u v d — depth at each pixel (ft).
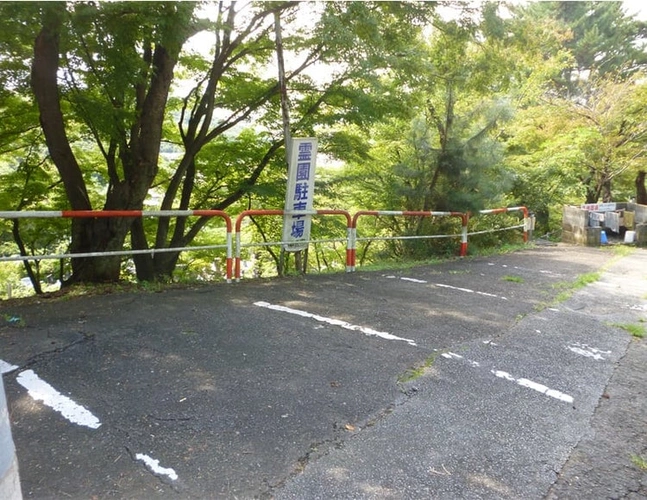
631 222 44.34
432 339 13.76
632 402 10.54
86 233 22.71
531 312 17.26
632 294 20.94
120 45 19.02
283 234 23.08
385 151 36.40
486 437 8.77
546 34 31.68
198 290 18.78
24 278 51.78
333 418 9.10
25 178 32.71
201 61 29.04
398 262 30.27
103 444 7.95
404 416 9.32
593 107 51.70
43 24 17.37
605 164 51.44
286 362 11.57
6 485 4.02
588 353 13.37
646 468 8.14
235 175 34.06
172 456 7.72
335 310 16.39
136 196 23.44
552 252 34.99
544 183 46.42
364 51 22.18
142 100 24.52
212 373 10.77
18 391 9.62
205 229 40.68
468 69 29.55
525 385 11.04
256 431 8.53
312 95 30.42
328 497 6.94
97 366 10.91
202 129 28.63
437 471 7.70
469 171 32.09
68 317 14.44
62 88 23.00
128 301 16.51
